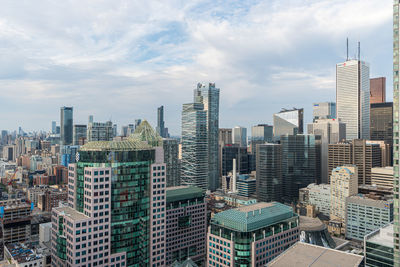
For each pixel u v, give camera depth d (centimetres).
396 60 12456
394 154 12556
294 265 15400
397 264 12475
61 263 19950
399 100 12300
